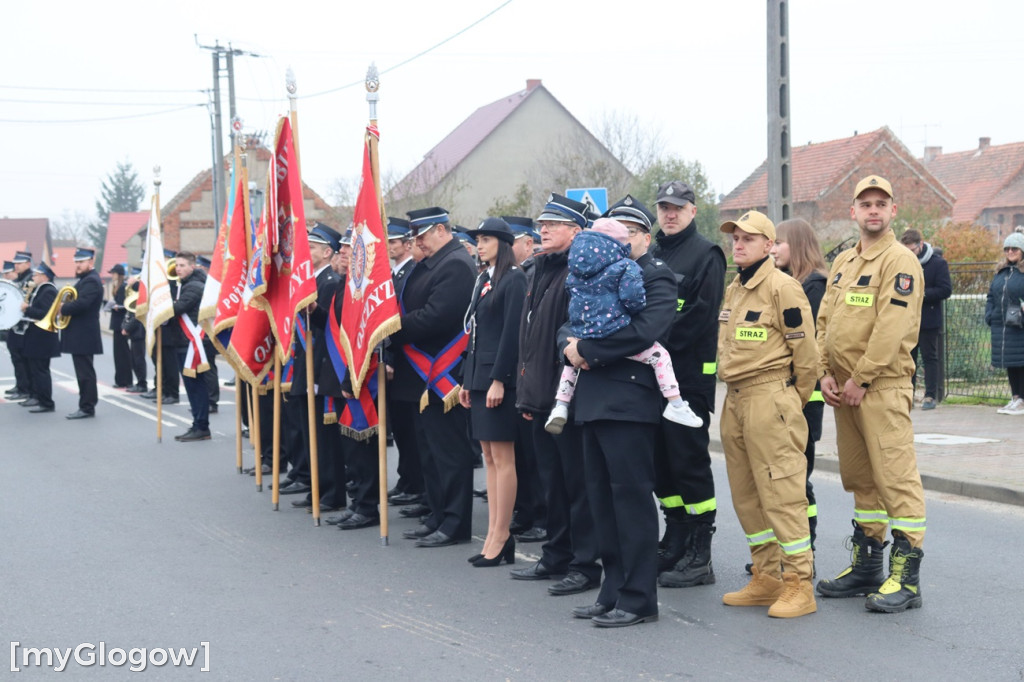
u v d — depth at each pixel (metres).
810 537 6.07
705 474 6.28
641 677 4.82
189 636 5.59
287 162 8.12
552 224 6.18
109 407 16.12
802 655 5.04
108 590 6.46
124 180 114.50
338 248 8.83
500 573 6.75
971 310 14.16
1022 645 5.11
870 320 5.74
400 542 7.63
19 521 8.40
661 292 5.41
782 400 5.60
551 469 6.45
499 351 6.64
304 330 8.70
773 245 6.17
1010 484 8.45
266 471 10.55
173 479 10.20
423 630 5.60
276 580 6.64
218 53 35.22
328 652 5.30
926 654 5.02
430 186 41.66
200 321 10.29
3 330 16.81
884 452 5.69
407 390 7.77
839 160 41.59
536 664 5.04
